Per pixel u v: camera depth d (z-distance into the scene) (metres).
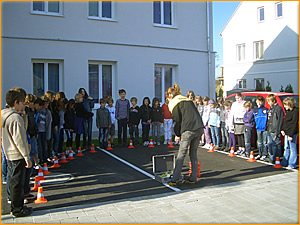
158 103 9.63
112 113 9.71
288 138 6.84
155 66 13.49
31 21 10.79
